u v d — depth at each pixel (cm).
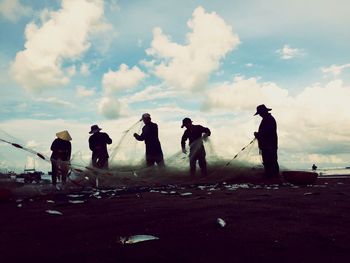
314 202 530
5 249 299
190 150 1120
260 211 448
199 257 266
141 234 341
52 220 436
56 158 1141
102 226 389
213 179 1094
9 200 716
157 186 1023
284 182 998
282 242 299
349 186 861
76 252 285
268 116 1091
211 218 405
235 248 286
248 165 1104
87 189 958
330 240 302
